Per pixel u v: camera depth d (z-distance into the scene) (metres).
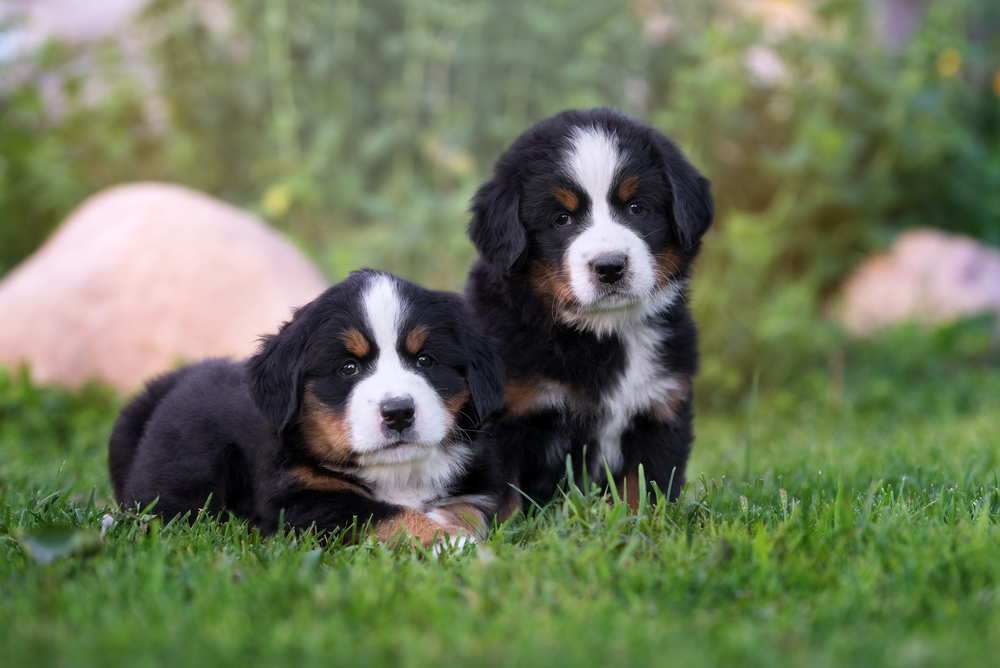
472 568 1.95
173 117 5.83
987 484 2.64
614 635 1.57
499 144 5.79
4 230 6.07
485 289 2.93
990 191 6.64
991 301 5.65
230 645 1.51
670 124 5.61
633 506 2.76
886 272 5.88
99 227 5.03
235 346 4.57
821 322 5.59
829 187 5.68
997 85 7.09
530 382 2.77
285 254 5.00
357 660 1.49
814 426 4.64
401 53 5.79
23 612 1.69
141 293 4.70
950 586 1.78
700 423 4.76
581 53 5.82
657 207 2.85
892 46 6.62
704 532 2.21
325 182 5.63
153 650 1.51
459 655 1.50
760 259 5.32
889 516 2.16
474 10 5.63
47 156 5.81
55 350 4.64
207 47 5.96
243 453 2.59
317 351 2.47
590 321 2.78
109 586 1.80
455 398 2.55
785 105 6.11
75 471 3.32
